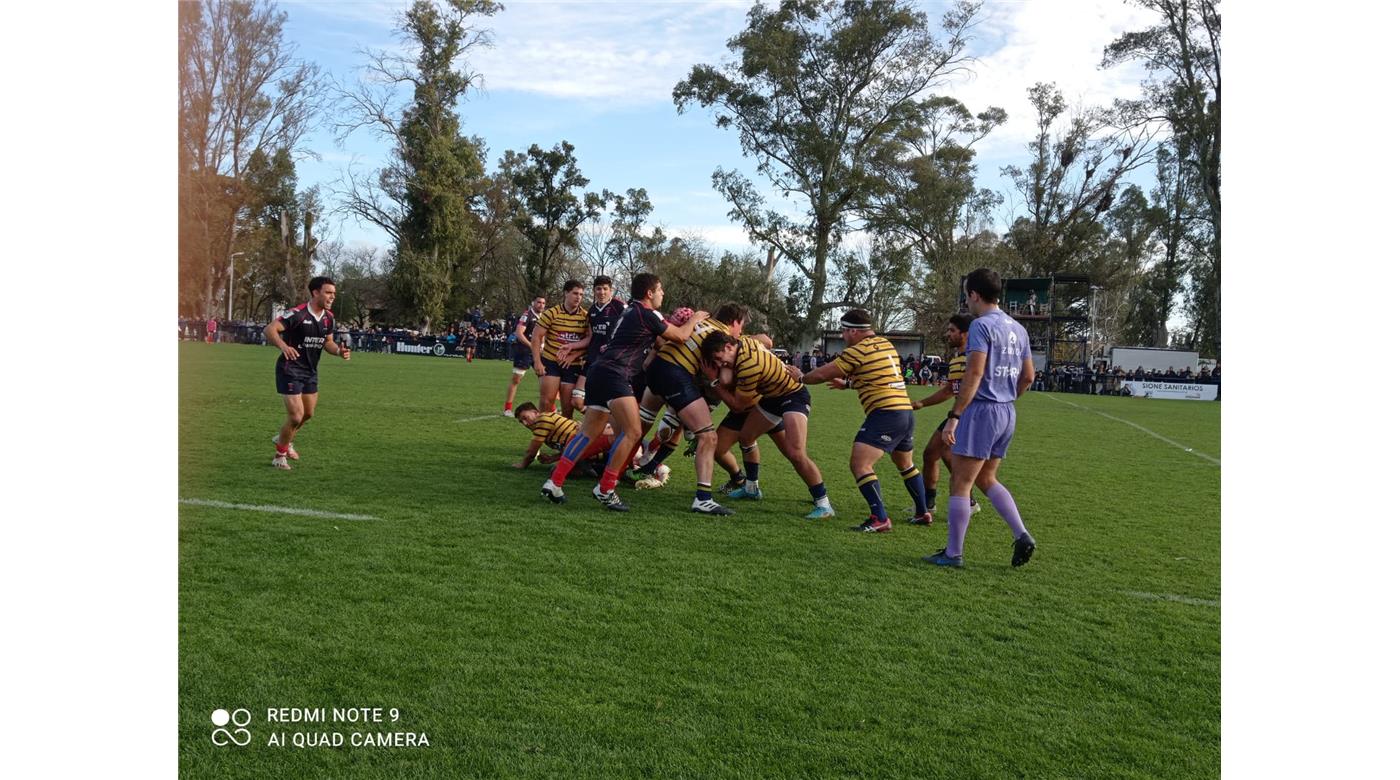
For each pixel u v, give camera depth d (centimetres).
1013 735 321
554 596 447
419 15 4153
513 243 5978
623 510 664
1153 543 630
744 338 718
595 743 304
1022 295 3991
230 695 330
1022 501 797
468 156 4488
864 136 4003
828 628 419
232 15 3697
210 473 730
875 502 641
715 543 575
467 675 352
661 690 345
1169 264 5462
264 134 3894
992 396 533
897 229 4112
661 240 5675
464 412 1304
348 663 359
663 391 679
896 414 645
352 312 5600
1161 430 1623
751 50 3859
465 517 611
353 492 677
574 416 1014
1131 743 318
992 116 4675
